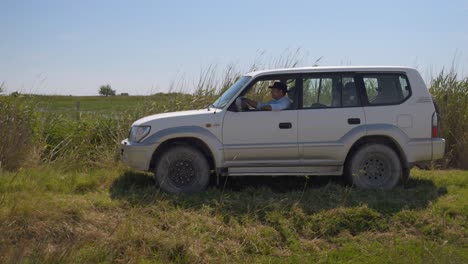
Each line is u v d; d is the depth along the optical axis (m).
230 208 7.06
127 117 10.73
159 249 5.94
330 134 7.93
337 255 6.13
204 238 6.23
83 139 10.38
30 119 10.25
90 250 5.74
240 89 7.96
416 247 6.29
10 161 9.13
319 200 7.44
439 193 8.04
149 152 7.75
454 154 10.87
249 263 5.86
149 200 7.25
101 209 6.92
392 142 8.12
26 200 6.75
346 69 8.11
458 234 6.66
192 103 10.98
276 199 7.35
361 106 8.02
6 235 5.91
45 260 5.38
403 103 8.09
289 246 6.35
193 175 7.85
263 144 7.84
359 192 7.75
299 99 7.97
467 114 10.95
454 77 11.70
